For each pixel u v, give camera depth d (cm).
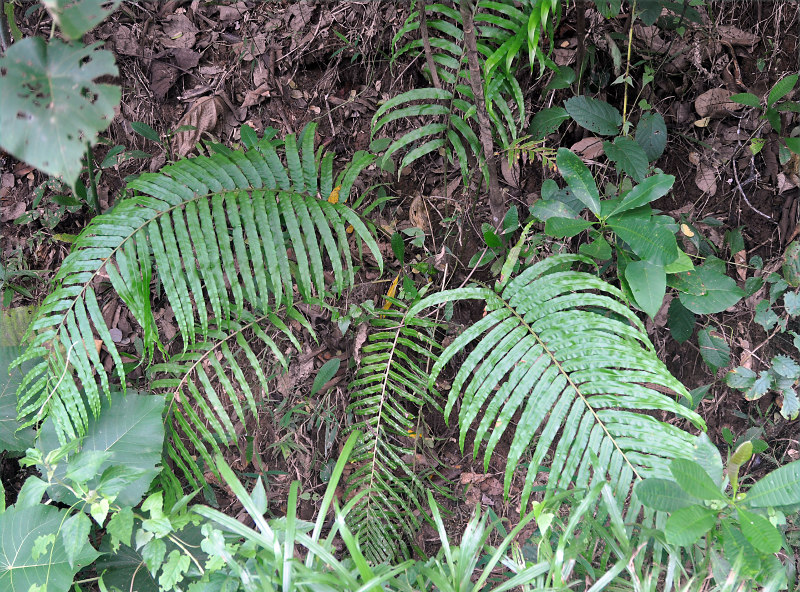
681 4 179
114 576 158
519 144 194
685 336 183
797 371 184
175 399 180
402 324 182
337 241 206
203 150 219
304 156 176
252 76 223
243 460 206
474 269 198
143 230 157
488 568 120
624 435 148
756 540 103
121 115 221
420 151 181
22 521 143
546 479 198
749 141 201
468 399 156
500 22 165
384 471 178
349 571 121
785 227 201
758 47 201
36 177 221
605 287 161
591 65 198
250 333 209
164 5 226
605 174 204
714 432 203
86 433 163
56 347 153
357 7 214
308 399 206
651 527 138
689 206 206
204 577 118
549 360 155
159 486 176
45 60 83
